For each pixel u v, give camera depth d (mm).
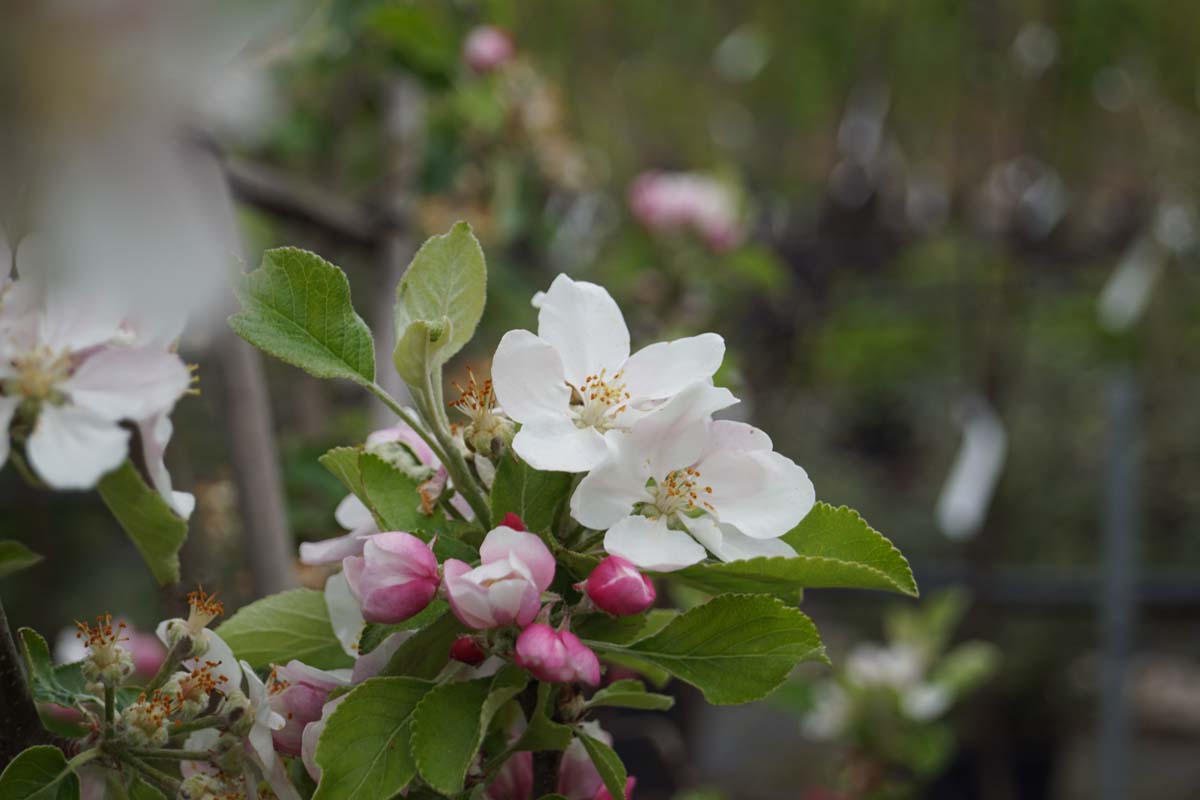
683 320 1534
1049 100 2277
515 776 577
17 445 515
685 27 2506
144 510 540
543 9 2371
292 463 954
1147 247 2299
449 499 551
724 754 2172
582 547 550
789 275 2488
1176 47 2230
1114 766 1664
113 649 542
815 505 554
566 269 1670
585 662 517
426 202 1257
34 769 528
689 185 1556
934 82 2381
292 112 1303
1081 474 2160
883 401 2402
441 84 1210
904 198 2545
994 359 2104
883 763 1377
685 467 537
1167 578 1952
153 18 416
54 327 508
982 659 1382
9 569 561
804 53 2434
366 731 527
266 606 579
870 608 1952
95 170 419
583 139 2387
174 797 542
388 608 522
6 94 414
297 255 546
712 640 540
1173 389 2297
